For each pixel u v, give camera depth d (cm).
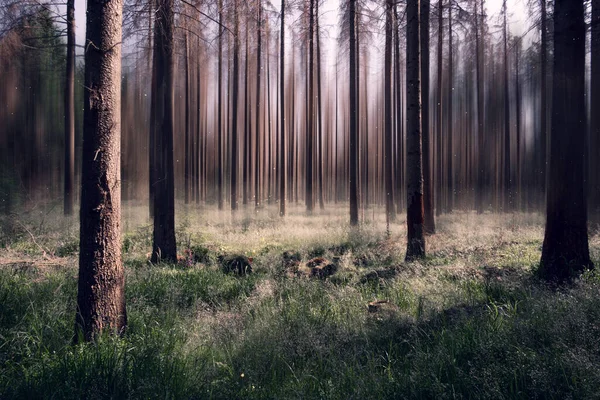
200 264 950
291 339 435
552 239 665
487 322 439
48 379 335
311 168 2281
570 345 362
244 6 996
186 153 2366
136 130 2689
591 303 440
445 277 680
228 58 2289
